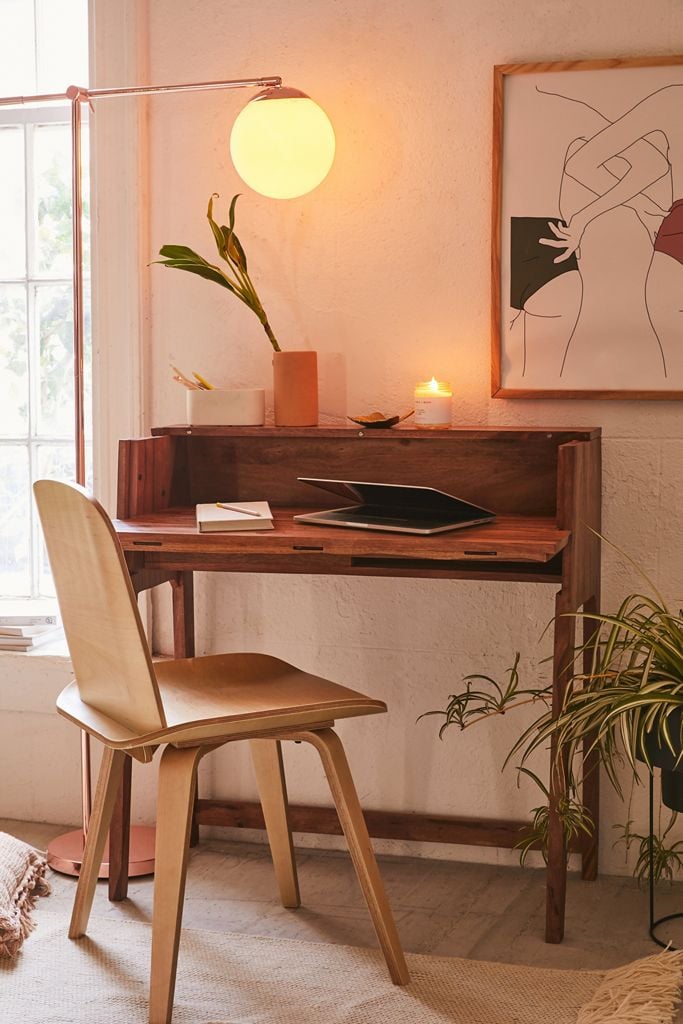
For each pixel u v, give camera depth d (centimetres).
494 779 262
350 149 259
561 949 218
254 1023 192
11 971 210
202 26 265
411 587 264
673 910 236
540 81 245
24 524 304
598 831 255
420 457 253
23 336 301
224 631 276
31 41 295
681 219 241
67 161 296
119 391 275
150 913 235
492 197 250
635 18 242
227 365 271
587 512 231
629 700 199
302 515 239
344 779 204
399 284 260
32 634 284
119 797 238
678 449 247
